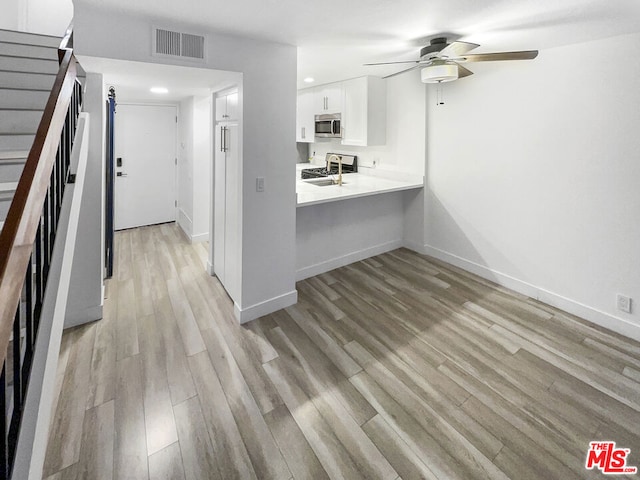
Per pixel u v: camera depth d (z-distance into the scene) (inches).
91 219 105.1
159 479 59.4
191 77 103.1
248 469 61.6
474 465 62.6
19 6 149.0
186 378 84.6
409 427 70.9
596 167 105.8
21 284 31.2
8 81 94.5
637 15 81.9
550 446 66.4
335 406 76.5
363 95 162.1
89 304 108.1
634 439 67.9
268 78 102.1
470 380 84.9
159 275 147.3
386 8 76.8
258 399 78.2
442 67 96.3
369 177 186.4
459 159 148.9
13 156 77.7
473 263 150.3
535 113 119.6
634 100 95.6
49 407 47.4
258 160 104.8
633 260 100.6
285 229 115.6
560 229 117.6
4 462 34.0
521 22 86.4
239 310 110.3
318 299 127.4
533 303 124.6
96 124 101.3
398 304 124.0
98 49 76.4
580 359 92.7
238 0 71.3
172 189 229.1
